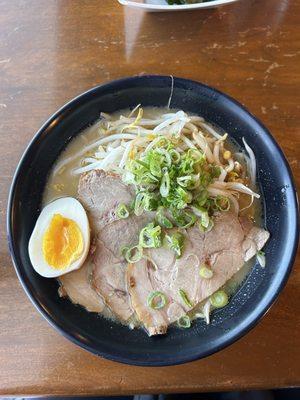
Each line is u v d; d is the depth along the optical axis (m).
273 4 0.25
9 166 0.23
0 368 0.21
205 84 0.22
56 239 0.21
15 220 0.20
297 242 0.20
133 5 0.24
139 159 0.21
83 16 0.25
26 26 0.25
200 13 0.25
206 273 0.21
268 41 0.25
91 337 0.19
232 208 0.22
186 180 0.20
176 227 0.21
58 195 0.23
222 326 0.20
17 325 0.21
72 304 0.21
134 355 0.19
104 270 0.21
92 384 0.20
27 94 0.24
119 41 0.25
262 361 0.21
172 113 0.23
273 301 0.19
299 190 0.23
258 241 0.21
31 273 0.20
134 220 0.22
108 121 0.23
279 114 0.24
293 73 0.24
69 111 0.21
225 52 0.25
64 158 0.23
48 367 0.21
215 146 0.22
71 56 0.25
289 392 0.25
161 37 0.25
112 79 0.24
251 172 0.22
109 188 0.22
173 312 0.21
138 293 0.21
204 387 0.20
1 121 0.24
